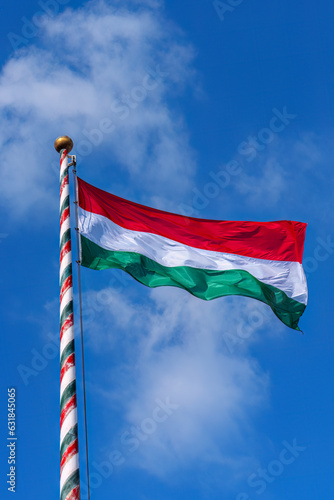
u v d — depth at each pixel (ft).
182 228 65.57
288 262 67.67
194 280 62.28
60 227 52.24
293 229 69.36
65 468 37.83
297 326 65.72
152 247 62.28
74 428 39.55
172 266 62.28
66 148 59.00
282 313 65.51
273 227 68.95
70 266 48.83
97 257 57.98
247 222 68.69
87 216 59.57
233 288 63.21
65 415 40.14
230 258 65.72
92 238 58.65
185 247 64.28
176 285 60.95
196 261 63.57
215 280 63.36
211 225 67.56
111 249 59.31
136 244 61.21
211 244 66.08
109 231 60.49
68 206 53.93
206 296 61.98
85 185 61.16
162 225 64.75
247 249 67.26
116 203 63.21
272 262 67.15
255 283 63.82
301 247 69.05
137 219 63.67
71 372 42.27
